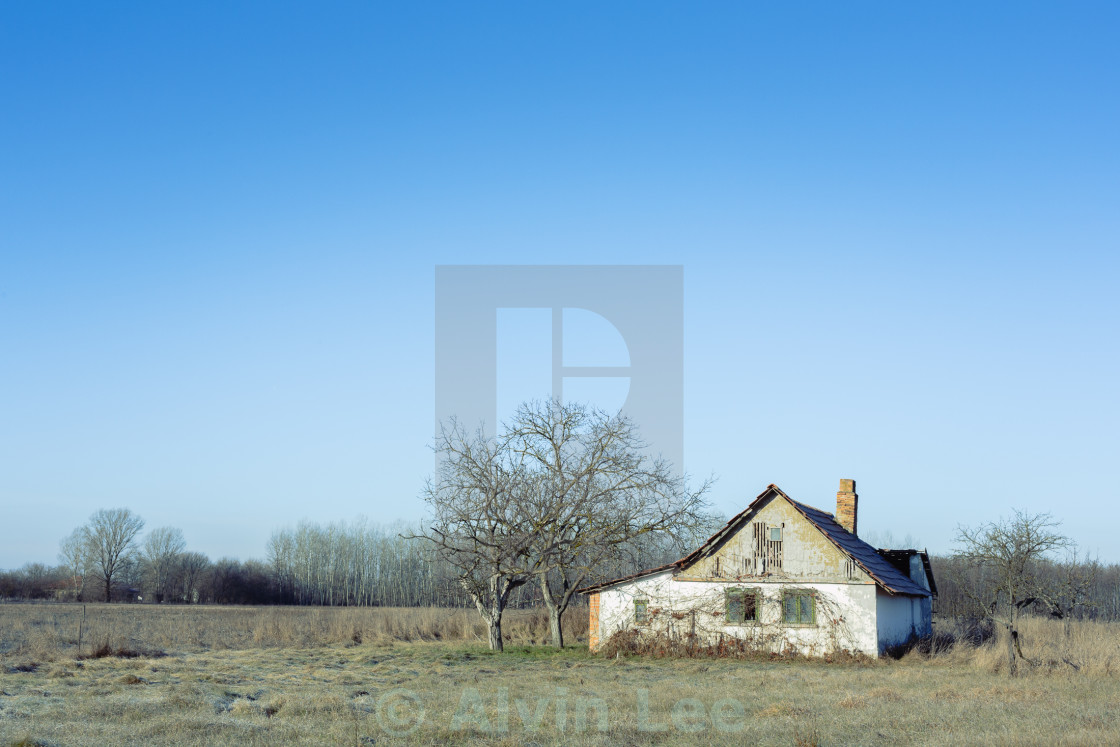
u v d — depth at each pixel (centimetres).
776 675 2738
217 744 1420
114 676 2367
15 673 2433
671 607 3612
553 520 3744
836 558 3438
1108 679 2541
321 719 1722
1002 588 3269
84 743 1411
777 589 3484
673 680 2589
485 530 3722
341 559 10700
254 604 10331
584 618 4616
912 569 4247
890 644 3481
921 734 1579
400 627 4528
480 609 3847
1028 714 1806
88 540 11794
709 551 3628
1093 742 1440
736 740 1527
